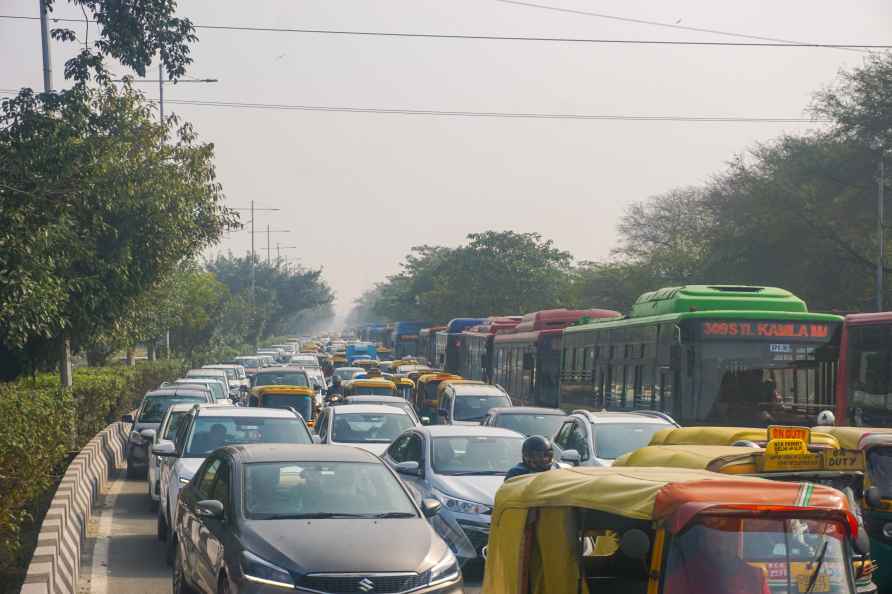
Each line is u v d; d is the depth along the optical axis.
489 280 83.69
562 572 6.93
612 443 16.09
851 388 19.08
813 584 5.72
